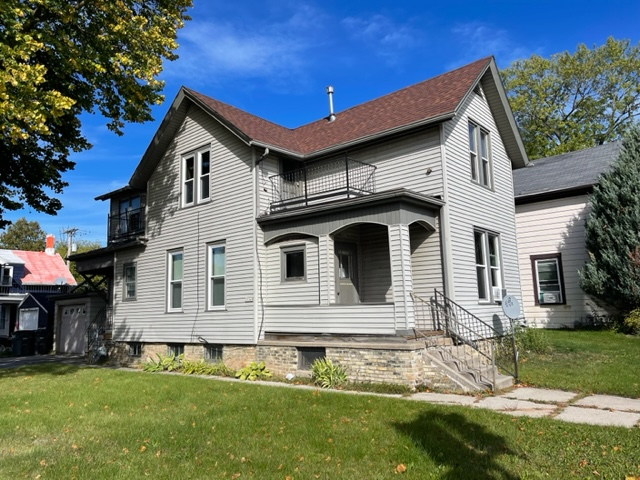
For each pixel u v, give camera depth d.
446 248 11.82
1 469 5.37
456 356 10.57
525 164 16.62
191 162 15.79
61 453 5.91
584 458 5.22
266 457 5.54
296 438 6.22
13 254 37.34
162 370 14.55
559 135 34.47
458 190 12.67
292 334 12.24
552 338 14.26
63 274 38.84
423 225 11.85
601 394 8.56
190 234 15.25
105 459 5.66
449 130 12.70
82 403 8.96
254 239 13.31
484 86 15.01
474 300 12.62
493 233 14.40
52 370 14.89
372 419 7.04
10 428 7.21
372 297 13.42
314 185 14.84
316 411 7.63
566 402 7.98
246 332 13.16
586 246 15.43
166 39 12.98
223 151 14.56
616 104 32.12
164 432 6.67
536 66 33.94
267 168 14.01
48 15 11.62
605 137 32.75
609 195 14.63
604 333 14.66
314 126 17.53
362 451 5.64
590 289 15.05
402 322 10.33
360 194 13.51
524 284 17.73
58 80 12.43
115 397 9.41
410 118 12.77
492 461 5.21
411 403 8.03
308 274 12.47
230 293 13.77
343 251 13.27
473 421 6.75
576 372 10.05
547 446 5.62
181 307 15.26
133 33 12.27
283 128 17.94
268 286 13.32
